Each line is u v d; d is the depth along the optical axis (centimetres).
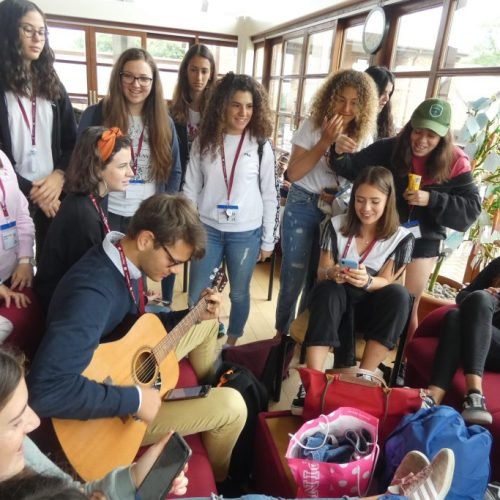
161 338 139
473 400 159
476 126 242
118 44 686
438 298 264
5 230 154
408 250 188
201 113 269
